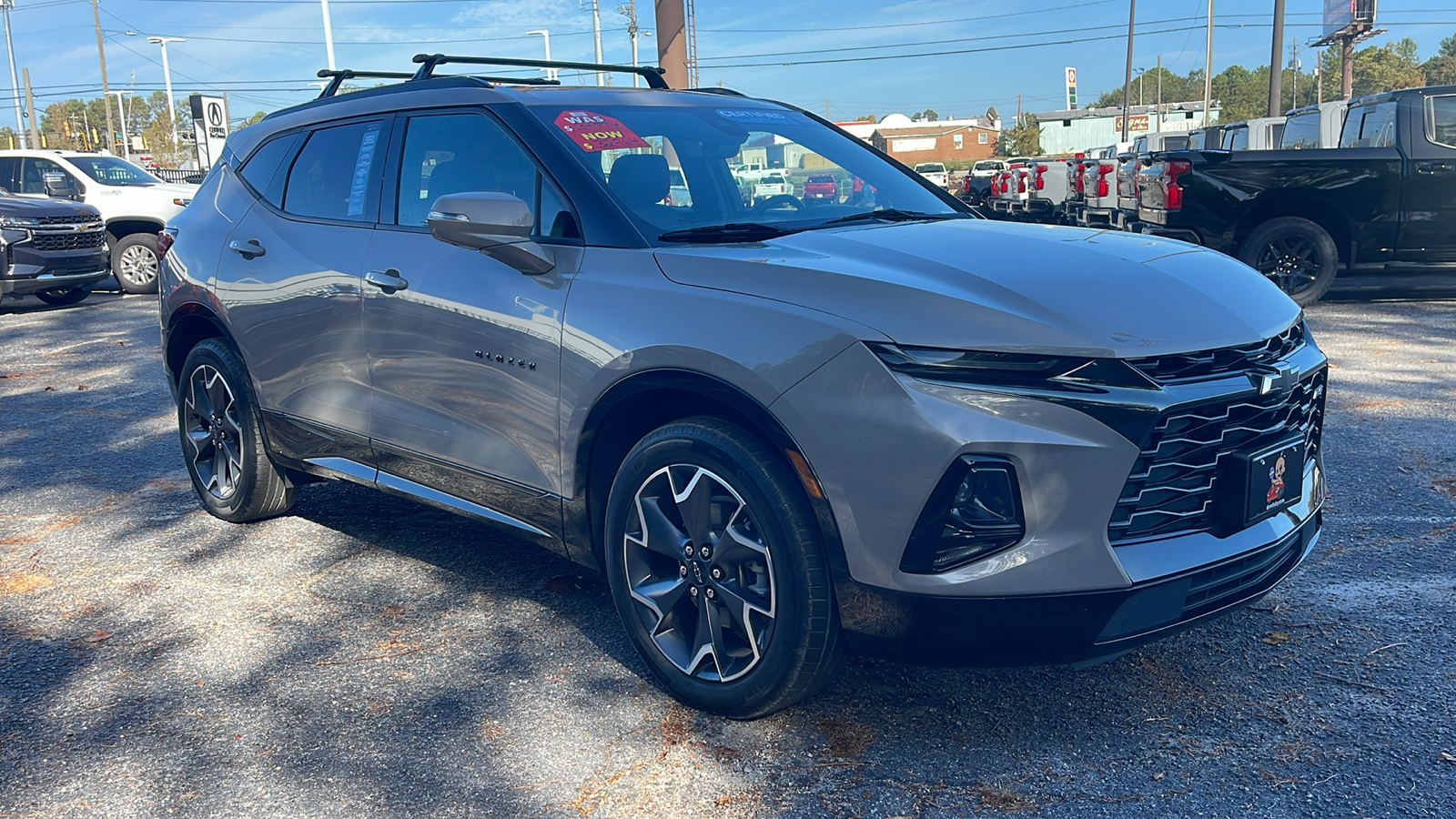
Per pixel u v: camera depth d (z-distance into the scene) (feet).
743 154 11.93
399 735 9.37
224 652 11.10
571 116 11.41
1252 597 9.00
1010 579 7.88
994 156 344.08
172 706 9.99
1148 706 9.50
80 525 15.42
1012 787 8.34
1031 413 7.82
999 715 9.41
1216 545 8.45
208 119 67.21
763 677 8.89
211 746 9.26
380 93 13.26
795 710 9.58
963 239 9.98
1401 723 9.09
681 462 9.20
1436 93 30.40
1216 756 8.68
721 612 9.25
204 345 14.82
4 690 10.38
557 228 10.50
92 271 42.65
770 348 8.50
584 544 10.37
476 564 13.46
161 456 19.29
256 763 8.99
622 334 9.43
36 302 46.01
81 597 12.69
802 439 8.29
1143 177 33.22
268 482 14.71
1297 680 9.88
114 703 10.07
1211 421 8.27
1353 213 30.86
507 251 10.37
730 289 9.02
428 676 10.46
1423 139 30.37
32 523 15.57
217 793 8.56
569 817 8.11
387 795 8.47
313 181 13.61
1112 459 7.84
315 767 8.89
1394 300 33.60
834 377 8.18
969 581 7.91
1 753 9.23
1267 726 9.12
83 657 11.07
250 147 15.02
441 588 12.70
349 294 12.26
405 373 11.75
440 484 11.74
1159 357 8.05
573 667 10.58
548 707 9.80
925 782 8.44
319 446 13.28
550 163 10.78
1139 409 7.83
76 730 9.60
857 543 8.18
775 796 8.31
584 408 9.78
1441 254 30.86
